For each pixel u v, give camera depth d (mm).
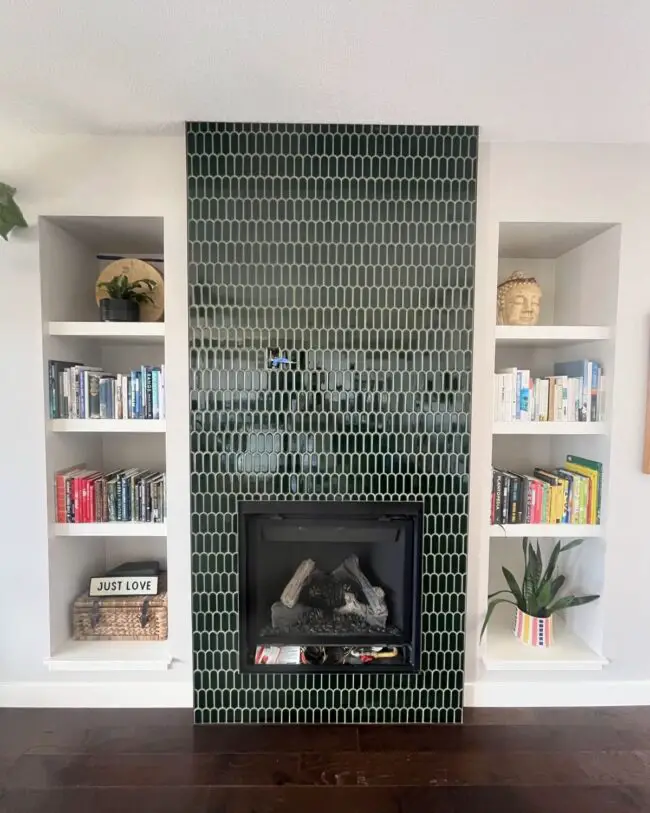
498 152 1840
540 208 1854
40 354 1859
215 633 1869
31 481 1895
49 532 1912
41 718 1890
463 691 1927
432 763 1684
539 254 2285
